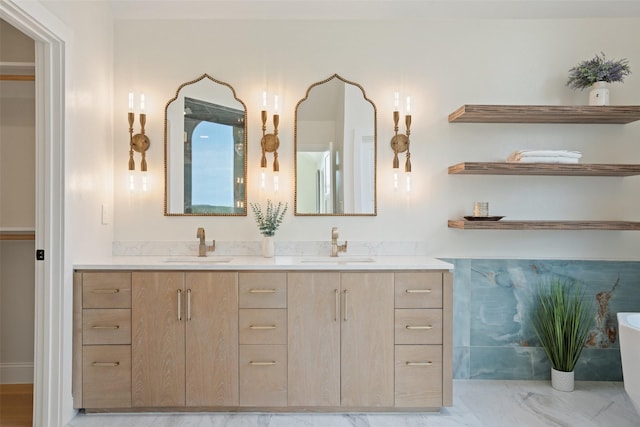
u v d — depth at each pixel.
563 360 2.78
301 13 2.94
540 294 2.93
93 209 2.64
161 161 2.96
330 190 2.98
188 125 2.97
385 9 2.93
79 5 2.43
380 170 2.98
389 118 2.98
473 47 2.97
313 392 2.42
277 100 2.97
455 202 2.97
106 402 2.40
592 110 2.67
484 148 2.97
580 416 2.44
